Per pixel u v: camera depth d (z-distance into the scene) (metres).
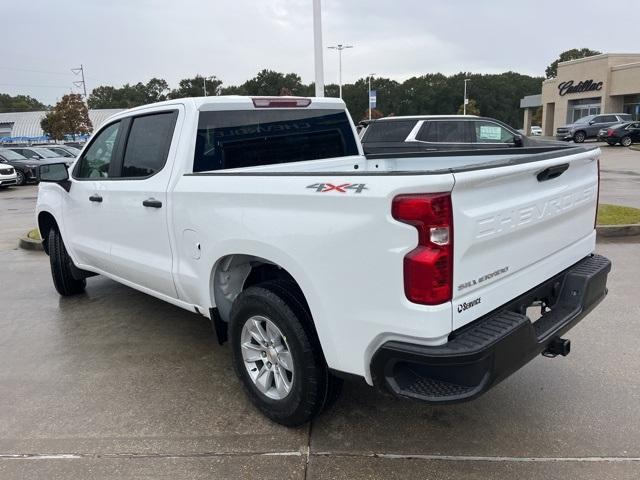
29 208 15.04
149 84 112.19
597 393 3.65
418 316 2.45
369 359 2.72
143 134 4.23
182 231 3.72
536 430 3.25
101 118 68.94
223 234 3.34
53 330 5.13
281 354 3.26
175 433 3.33
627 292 5.55
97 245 4.85
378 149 11.14
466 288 2.56
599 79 42.78
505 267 2.81
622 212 9.19
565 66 46.59
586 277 3.33
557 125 48.41
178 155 3.80
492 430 3.27
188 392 3.85
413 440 3.19
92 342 4.81
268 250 3.05
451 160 4.67
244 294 3.31
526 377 3.90
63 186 5.14
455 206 2.43
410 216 2.40
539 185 2.99
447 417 3.43
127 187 4.23
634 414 3.39
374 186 2.50
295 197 2.86
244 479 2.88
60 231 5.52
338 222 2.66
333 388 3.14
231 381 4.01
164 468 2.99
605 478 2.80
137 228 4.20
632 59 41.94
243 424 3.42
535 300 3.18
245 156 4.09
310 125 4.56
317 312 2.87
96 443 3.25
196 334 4.93
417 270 2.42
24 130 79.50
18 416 3.59
